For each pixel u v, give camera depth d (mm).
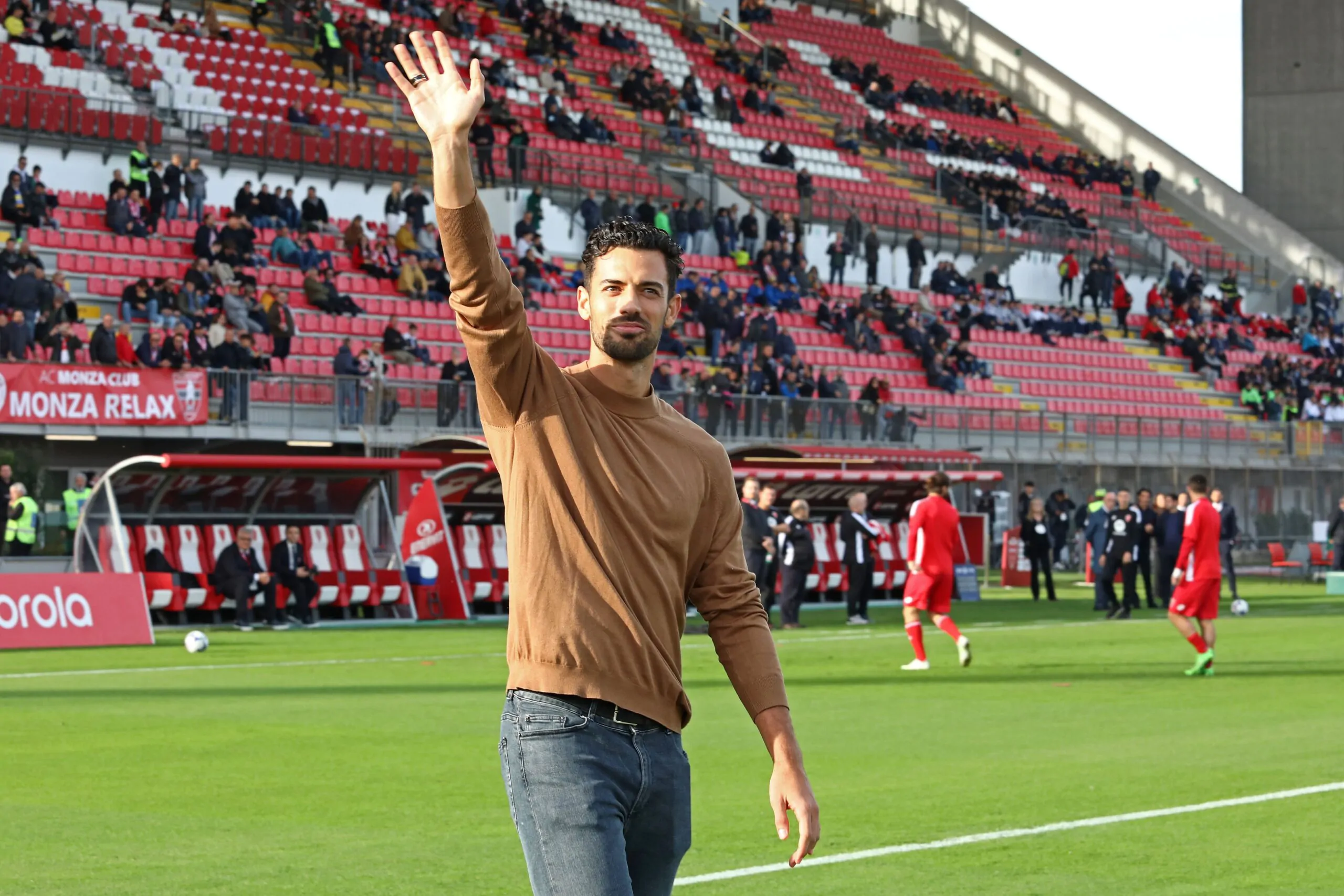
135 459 27984
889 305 54969
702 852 9844
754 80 68125
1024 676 20938
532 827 4527
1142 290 68062
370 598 31094
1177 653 24266
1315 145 77438
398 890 8797
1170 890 8828
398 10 57250
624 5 69250
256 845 10047
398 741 14727
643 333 4746
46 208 40344
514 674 4656
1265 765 13375
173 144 45281
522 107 55906
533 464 4633
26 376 32688
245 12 54031
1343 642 26125
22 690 18953
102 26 47844
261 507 30906
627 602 4645
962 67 82875
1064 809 11320
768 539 29953
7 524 30781
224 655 23812
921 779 12633
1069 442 49406
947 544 21922
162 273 41594
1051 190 71375
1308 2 77438
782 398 41875
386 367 40375
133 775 12812
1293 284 72625
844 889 8852
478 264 4426
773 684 4945
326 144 47688
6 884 8891
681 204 53719
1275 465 54000
